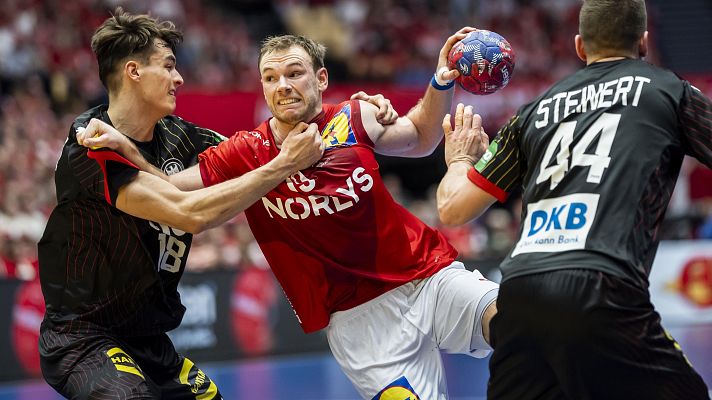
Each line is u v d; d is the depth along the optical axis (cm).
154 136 1298
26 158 3469
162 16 4838
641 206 1029
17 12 4300
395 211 1330
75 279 1258
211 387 1374
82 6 4619
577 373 1016
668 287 3653
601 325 997
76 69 4316
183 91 3997
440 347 1355
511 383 1072
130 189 1187
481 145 1255
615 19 1101
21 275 2995
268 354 3122
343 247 1295
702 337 3192
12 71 4119
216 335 3014
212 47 4853
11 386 2666
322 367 2938
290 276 1325
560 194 1055
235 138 1312
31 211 3184
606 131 1052
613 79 1081
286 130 1293
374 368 1314
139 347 1304
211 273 3028
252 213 1314
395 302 1320
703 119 1059
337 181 1273
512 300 1049
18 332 2711
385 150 1359
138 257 1254
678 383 1020
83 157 1209
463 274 1339
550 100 1112
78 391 1205
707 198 4759
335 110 1319
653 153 1040
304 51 1280
